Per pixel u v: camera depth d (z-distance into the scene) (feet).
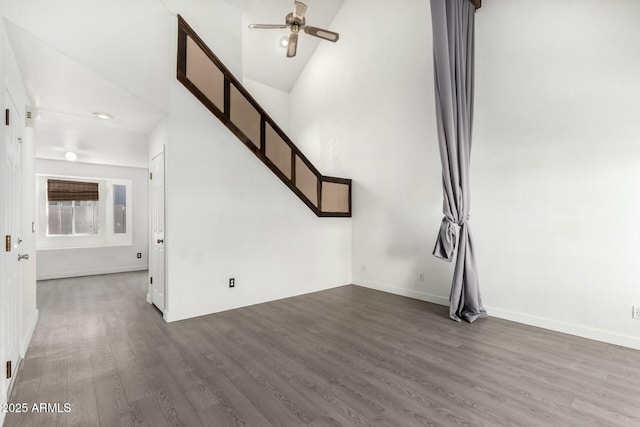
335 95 19.04
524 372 7.97
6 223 6.85
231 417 6.18
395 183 15.69
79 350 9.16
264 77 21.27
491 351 9.18
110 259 21.40
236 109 13.64
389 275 15.93
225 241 12.96
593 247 10.03
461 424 5.98
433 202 14.21
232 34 14.47
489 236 12.28
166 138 11.83
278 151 14.80
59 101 10.69
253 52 19.66
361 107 17.40
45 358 8.64
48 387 7.21
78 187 20.65
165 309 11.89
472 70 12.23
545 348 9.37
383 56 16.26
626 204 9.45
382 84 16.29
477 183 12.55
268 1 17.04
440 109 11.34
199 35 13.30
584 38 10.11
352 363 8.45
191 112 12.14
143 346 9.46
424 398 6.84
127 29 9.97
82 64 8.60
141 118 12.35
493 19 12.07
